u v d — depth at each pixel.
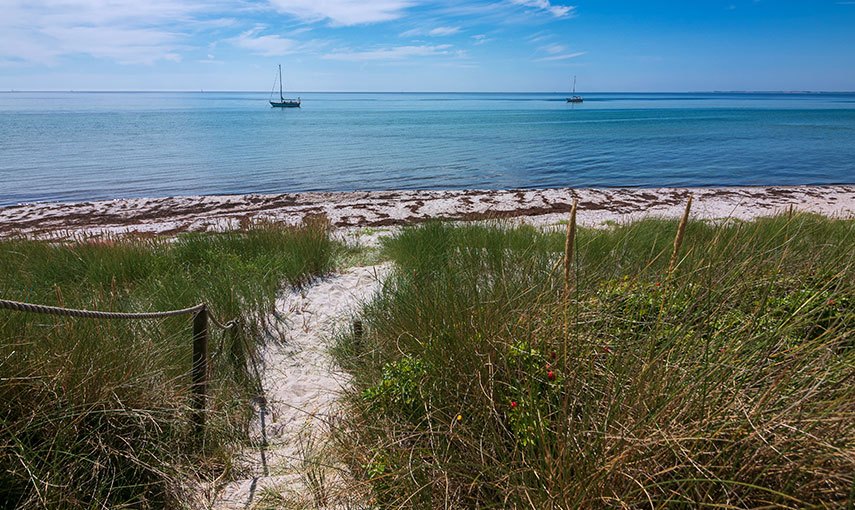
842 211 15.04
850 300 2.64
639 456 1.98
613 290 3.03
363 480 2.59
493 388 2.53
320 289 6.48
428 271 6.02
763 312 2.51
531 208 17.50
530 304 3.08
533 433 2.15
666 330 2.38
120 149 37.06
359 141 44.53
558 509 1.86
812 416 1.87
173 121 73.81
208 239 8.06
